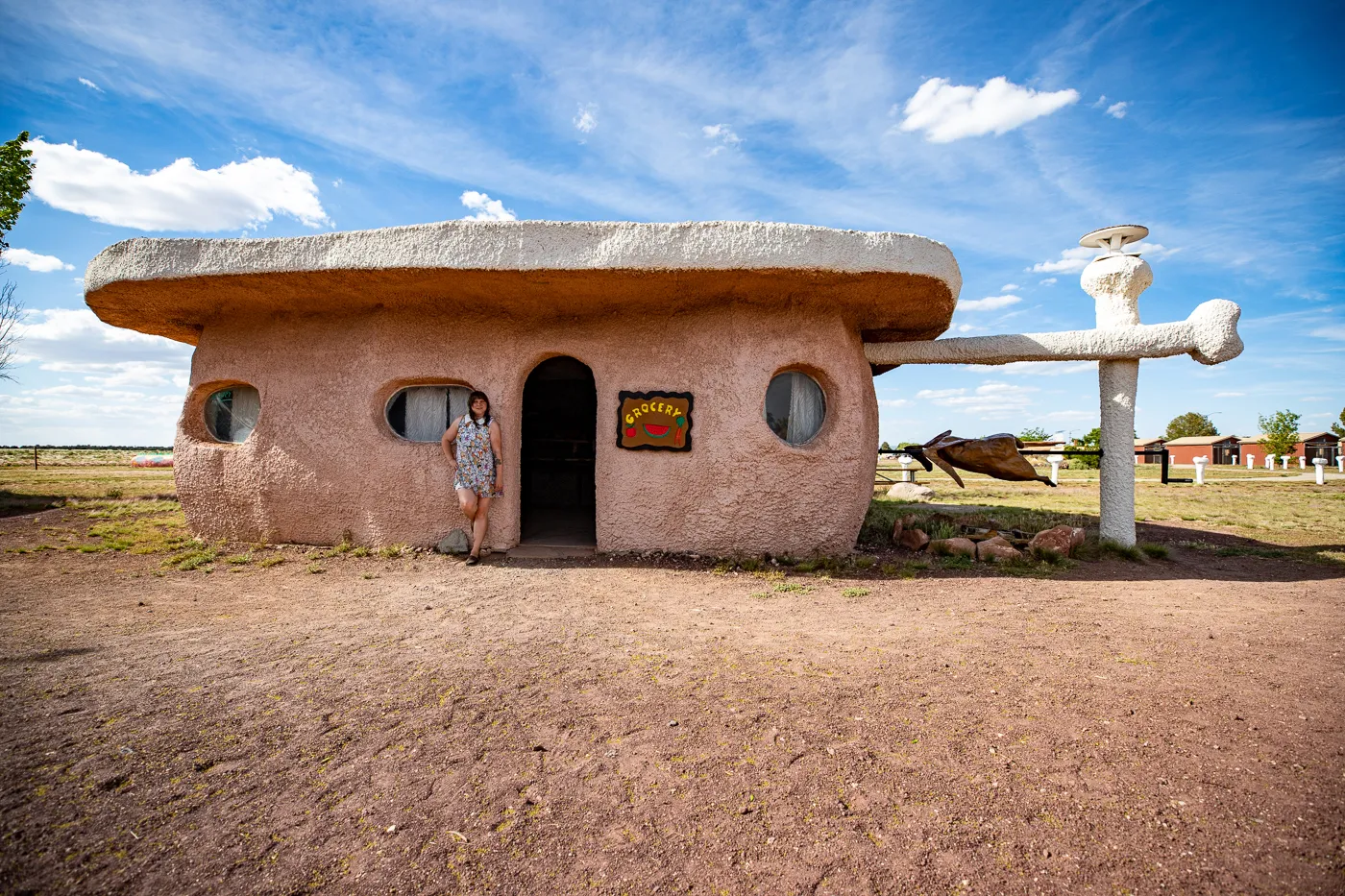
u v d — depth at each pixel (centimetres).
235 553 682
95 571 606
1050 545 699
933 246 585
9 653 378
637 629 434
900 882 194
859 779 246
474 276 598
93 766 252
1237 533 916
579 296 644
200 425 768
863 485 703
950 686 332
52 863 198
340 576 589
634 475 668
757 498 648
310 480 700
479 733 283
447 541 673
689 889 191
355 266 593
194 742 272
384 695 321
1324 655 376
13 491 1359
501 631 429
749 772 252
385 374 685
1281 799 229
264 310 718
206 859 202
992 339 742
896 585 569
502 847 209
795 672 352
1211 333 656
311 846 209
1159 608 488
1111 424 733
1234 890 187
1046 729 284
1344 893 184
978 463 750
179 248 626
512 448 685
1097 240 743
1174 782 242
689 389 656
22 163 1366
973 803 231
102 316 746
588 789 241
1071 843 209
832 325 661
